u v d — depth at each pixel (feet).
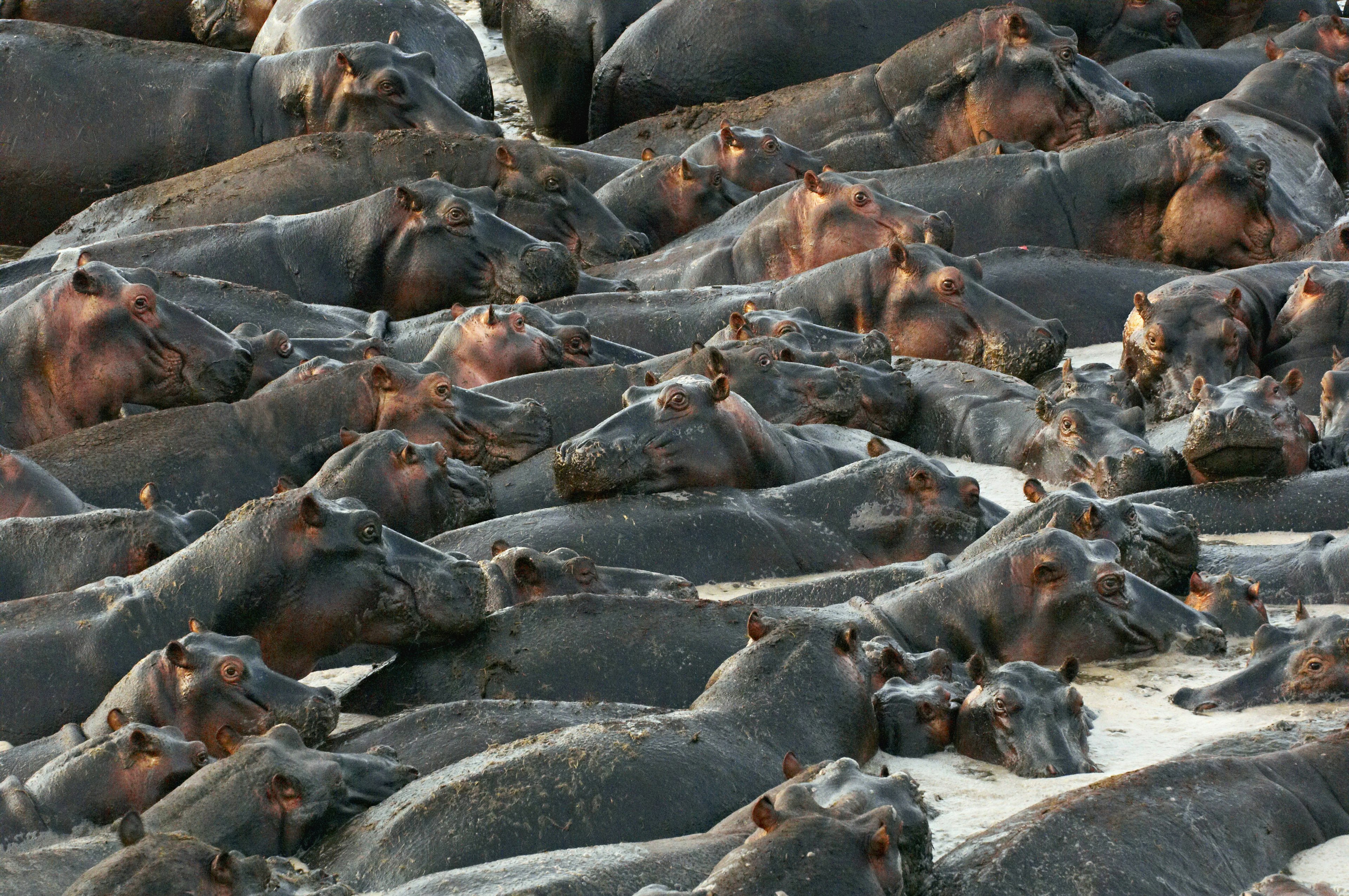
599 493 119.85
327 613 97.81
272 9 258.37
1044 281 172.24
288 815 78.18
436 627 98.17
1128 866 67.72
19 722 95.35
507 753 79.36
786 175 199.62
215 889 66.80
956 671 95.91
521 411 134.41
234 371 143.54
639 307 165.48
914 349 159.74
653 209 199.00
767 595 108.68
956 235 185.16
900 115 206.39
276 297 164.86
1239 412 121.08
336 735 90.43
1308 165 206.80
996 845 69.41
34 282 163.73
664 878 67.15
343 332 162.20
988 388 145.79
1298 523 118.32
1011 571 100.37
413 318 174.60
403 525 117.70
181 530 111.96
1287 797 75.10
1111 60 233.35
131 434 131.95
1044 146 200.95
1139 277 174.40
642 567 113.60
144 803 82.79
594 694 93.86
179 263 175.32
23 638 97.30
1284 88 217.56
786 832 63.31
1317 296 153.79
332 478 116.78
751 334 147.95
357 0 239.71
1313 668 91.04
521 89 286.25
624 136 222.69
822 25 227.40
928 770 86.22
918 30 229.04
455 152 195.52
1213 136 180.14
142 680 90.68
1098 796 72.08
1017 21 199.31
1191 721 90.43
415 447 118.42
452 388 133.49
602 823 75.92
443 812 76.02
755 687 85.51
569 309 165.78
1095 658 99.19
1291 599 107.24
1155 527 108.88
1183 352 146.61
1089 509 107.45
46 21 270.46
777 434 126.41
